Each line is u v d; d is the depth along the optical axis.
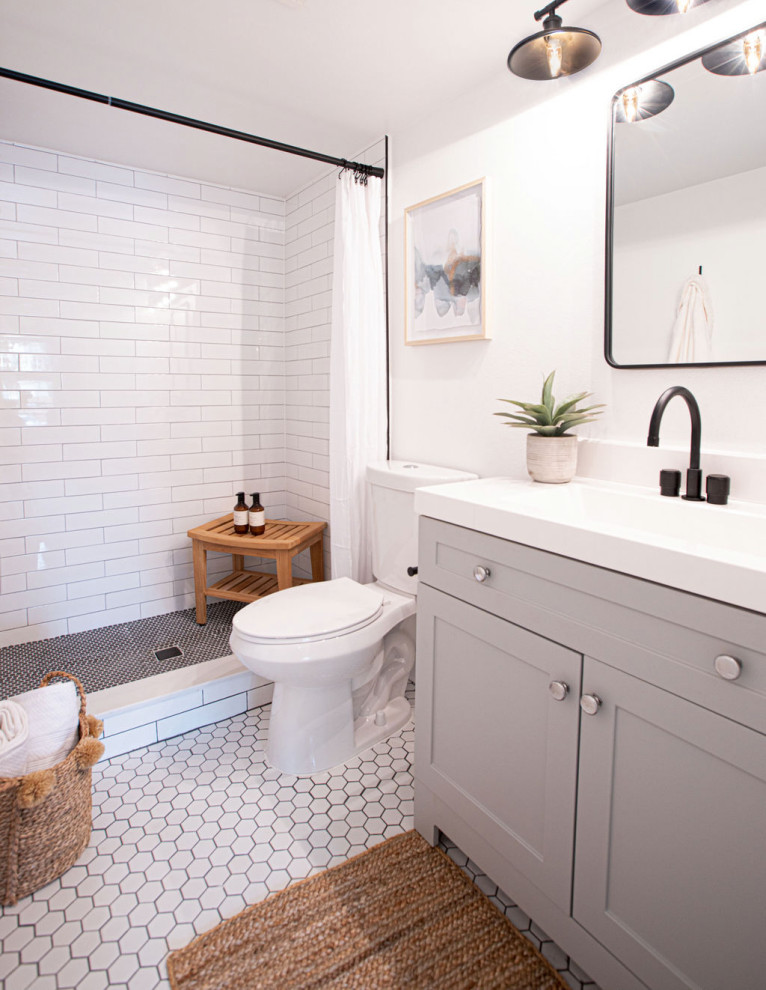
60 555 2.70
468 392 2.07
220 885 1.43
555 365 1.77
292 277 3.12
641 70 1.48
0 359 2.49
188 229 2.88
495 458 1.99
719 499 1.30
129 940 1.29
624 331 1.55
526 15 1.60
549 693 1.15
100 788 1.79
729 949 0.89
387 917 1.34
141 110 1.71
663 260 1.45
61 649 2.56
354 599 1.96
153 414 2.88
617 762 1.03
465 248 2.01
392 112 2.14
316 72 1.88
